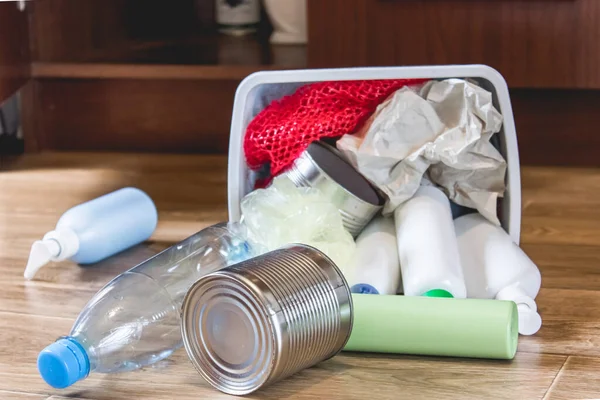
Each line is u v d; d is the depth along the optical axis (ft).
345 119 4.24
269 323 3.03
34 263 4.21
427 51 5.61
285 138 4.24
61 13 6.39
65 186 5.68
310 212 3.90
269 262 3.24
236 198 4.22
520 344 3.54
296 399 3.16
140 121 6.39
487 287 3.78
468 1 5.49
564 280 4.14
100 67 6.13
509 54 5.53
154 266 3.69
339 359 3.46
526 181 5.61
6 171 6.01
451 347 3.38
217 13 7.24
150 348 3.41
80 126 6.45
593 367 3.34
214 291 3.16
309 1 5.63
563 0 5.40
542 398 3.13
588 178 5.65
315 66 5.73
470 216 4.27
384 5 5.57
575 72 5.51
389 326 3.41
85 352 3.16
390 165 4.08
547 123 5.90
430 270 3.64
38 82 6.38
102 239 4.38
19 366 3.44
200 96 6.29
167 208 5.26
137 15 7.24
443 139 4.03
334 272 3.34
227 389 3.21
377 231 4.09
